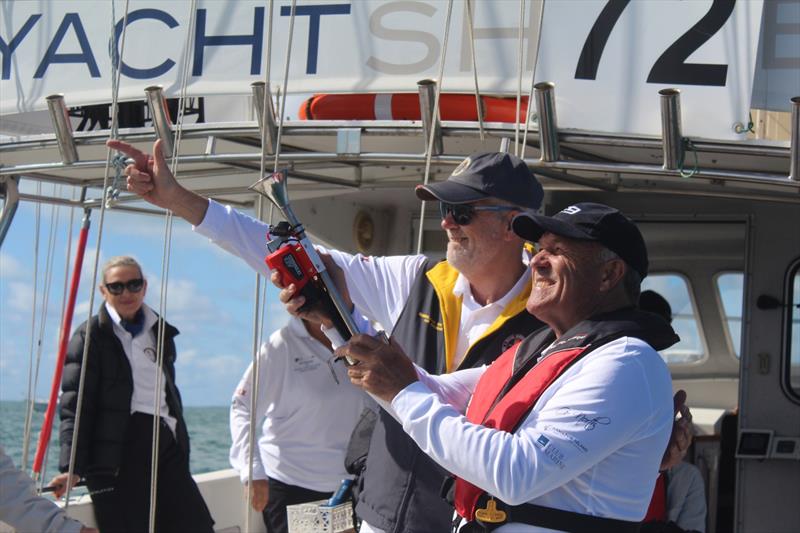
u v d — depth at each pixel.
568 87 3.52
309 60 3.81
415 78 3.71
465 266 2.99
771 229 5.09
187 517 5.38
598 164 3.45
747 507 5.02
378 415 3.00
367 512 2.92
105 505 5.29
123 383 5.27
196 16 3.94
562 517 2.12
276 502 5.04
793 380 5.02
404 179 4.77
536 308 2.30
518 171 2.97
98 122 4.68
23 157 4.67
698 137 3.39
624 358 2.11
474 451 2.07
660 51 3.44
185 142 4.17
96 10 4.10
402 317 3.13
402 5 3.73
